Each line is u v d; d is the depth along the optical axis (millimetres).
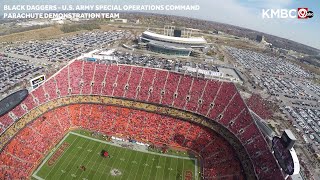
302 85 164375
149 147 75938
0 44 184375
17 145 65750
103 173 65000
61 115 81250
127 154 72750
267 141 68375
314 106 125188
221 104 82625
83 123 82125
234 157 68812
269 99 123250
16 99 70062
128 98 86500
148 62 145500
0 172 57438
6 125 66438
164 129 80875
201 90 87438
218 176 65375
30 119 72812
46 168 64312
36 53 166125
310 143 86688
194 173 68000
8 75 123812
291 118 105000
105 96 86812
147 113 84562
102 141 77062
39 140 71000
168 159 72312
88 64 94938
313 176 66375
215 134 77688
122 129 80812
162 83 90312
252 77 158000
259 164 61875
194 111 82125
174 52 175875
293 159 51062
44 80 82812
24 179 59344
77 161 68125
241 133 72500
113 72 93250
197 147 76125
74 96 85125
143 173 66438
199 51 184000
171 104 84438
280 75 183375
